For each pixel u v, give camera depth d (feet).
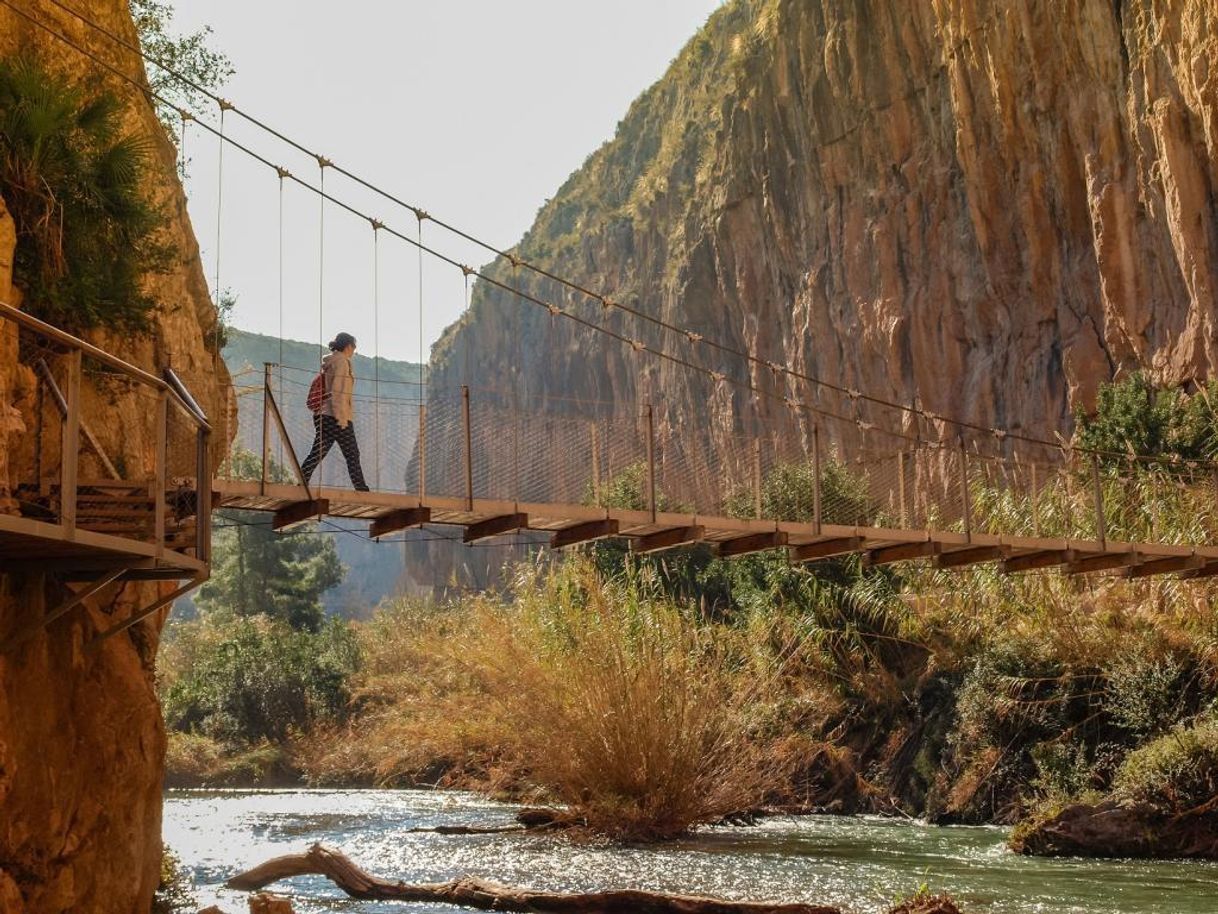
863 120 169.68
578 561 88.07
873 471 61.67
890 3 162.30
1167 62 113.19
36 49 42.39
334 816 84.89
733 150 216.74
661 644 75.87
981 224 142.61
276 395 44.16
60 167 37.65
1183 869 55.62
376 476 45.01
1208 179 108.68
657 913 44.04
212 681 153.17
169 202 51.39
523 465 48.14
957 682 85.76
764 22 210.18
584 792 69.72
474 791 99.25
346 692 151.74
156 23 67.82
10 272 31.09
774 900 47.93
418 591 373.40
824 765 86.84
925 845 65.77
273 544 241.96
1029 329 138.72
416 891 48.32
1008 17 132.26
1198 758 60.90
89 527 30.99
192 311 51.34
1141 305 118.32
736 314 224.53
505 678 80.18
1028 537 59.57
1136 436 102.83
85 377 39.50
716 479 55.26
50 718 30.27
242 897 48.73
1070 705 76.69
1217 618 72.69
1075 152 128.98
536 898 45.57
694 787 69.05
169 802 99.40
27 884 28.66
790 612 95.09
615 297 302.04
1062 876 53.57
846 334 177.68
